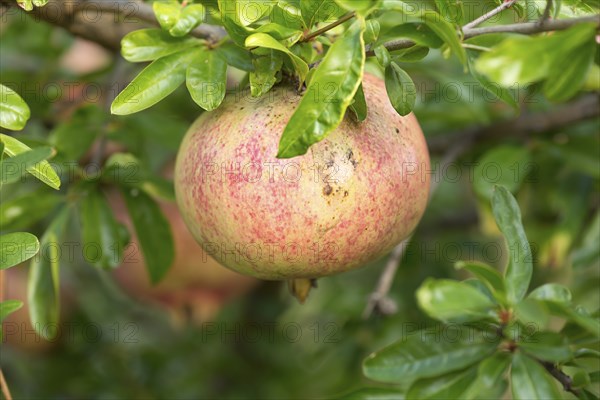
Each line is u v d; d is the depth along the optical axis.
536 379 0.66
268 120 0.64
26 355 1.05
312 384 1.09
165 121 0.81
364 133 0.64
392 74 0.64
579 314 0.64
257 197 0.64
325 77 0.60
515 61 0.56
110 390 1.07
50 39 0.89
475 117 0.84
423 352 0.68
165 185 0.76
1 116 0.65
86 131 0.79
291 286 0.69
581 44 0.57
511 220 0.67
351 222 0.64
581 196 0.85
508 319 0.67
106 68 0.85
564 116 0.83
